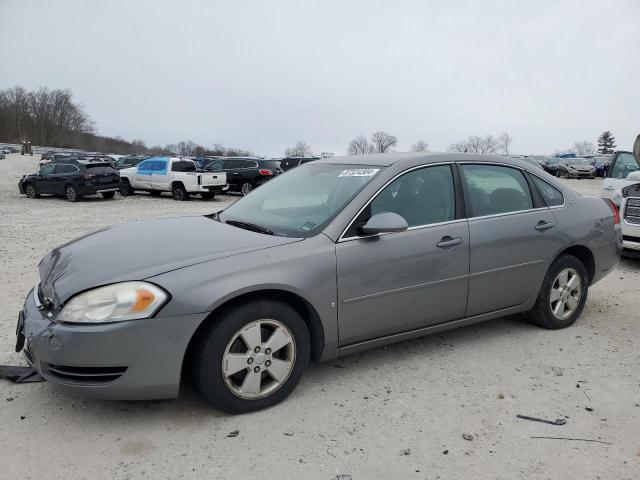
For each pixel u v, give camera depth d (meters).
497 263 4.14
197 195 24.16
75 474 2.60
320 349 3.47
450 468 2.70
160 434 2.96
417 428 3.06
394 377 3.71
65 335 2.80
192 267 3.04
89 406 3.24
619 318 5.07
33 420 3.08
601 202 5.04
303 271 3.27
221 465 2.69
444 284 3.88
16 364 3.80
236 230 3.68
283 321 3.23
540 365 3.94
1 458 2.71
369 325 3.61
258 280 3.09
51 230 11.35
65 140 133.38
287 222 3.74
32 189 21.41
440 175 4.05
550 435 3.00
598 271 4.90
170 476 2.60
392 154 4.30
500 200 4.29
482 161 4.30
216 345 3.02
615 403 3.38
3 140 127.00
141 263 3.10
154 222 4.07
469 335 4.54
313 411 3.23
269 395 3.23
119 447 2.83
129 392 2.90
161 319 2.86
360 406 3.30
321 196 3.90
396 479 2.60
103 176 20.70
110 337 2.79
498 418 3.18
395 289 3.65
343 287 3.43
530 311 4.67
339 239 3.46
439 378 3.71
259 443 2.89
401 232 3.70
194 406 3.28
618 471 2.69
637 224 7.24
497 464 2.73
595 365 3.96
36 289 3.34
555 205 4.61
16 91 129.00
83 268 3.12
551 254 4.47
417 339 4.44
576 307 4.77
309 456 2.78
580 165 38.53
